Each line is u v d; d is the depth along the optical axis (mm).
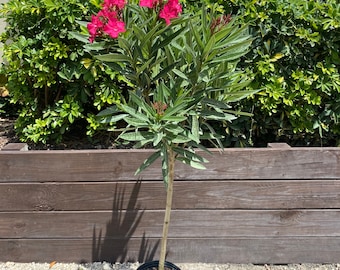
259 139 3076
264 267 2701
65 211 2611
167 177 2090
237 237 2680
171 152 2113
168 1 1776
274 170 2609
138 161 2572
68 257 2674
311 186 2635
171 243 2672
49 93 3021
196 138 1939
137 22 2039
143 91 2045
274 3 2773
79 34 2088
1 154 2523
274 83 2783
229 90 2084
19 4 2893
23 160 2537
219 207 2641
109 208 2619
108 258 2686
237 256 2705
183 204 2627
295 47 2793
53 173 2561
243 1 2805
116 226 2643
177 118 1848
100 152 2553
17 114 3881
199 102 1996
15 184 2564
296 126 2900
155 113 1893
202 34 2016
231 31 2002
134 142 3031
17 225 2617
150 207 2629
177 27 2092
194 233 2664
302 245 2705
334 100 2885
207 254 2697
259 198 2637
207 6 2785
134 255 2682
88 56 2756
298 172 2617
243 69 2793
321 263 2734
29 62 2789
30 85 2979
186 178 2598
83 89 2861
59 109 2855
